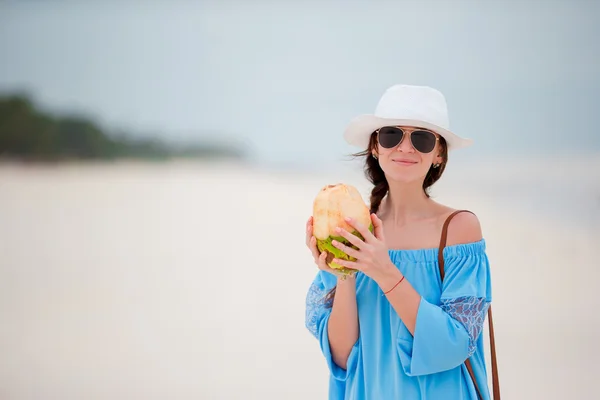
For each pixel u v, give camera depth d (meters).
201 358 7.49
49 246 15.90
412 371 2.66
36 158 64.31
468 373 2.81
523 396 6.15
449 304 2.73
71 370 7.13
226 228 18.45
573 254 12.62
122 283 11.65
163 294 10.77
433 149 2.88
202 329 8.68
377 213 3.19
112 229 18.64
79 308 9.91
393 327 2.83
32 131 66.25
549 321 8.43
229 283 11.45
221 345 7.96
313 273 12.10
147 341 8.23
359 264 2.64
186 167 55.78
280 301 10.11
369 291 2.95
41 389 6.53
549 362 7.02
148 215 21.81
